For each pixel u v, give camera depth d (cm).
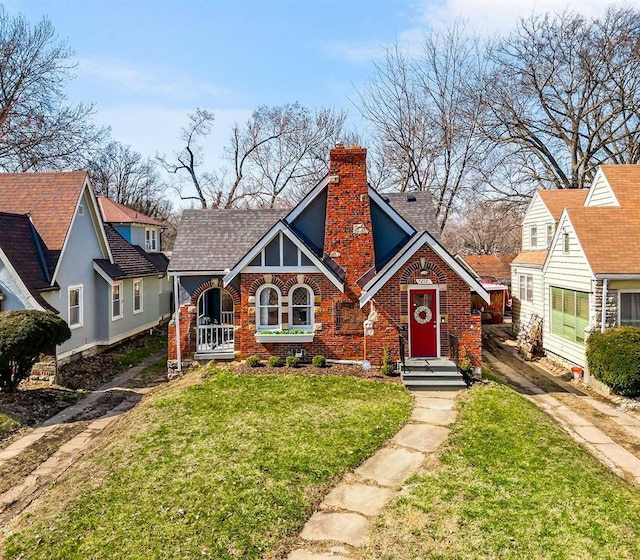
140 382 1722
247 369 1600
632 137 3525
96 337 2142
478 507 808
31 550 714
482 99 3403
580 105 3550
